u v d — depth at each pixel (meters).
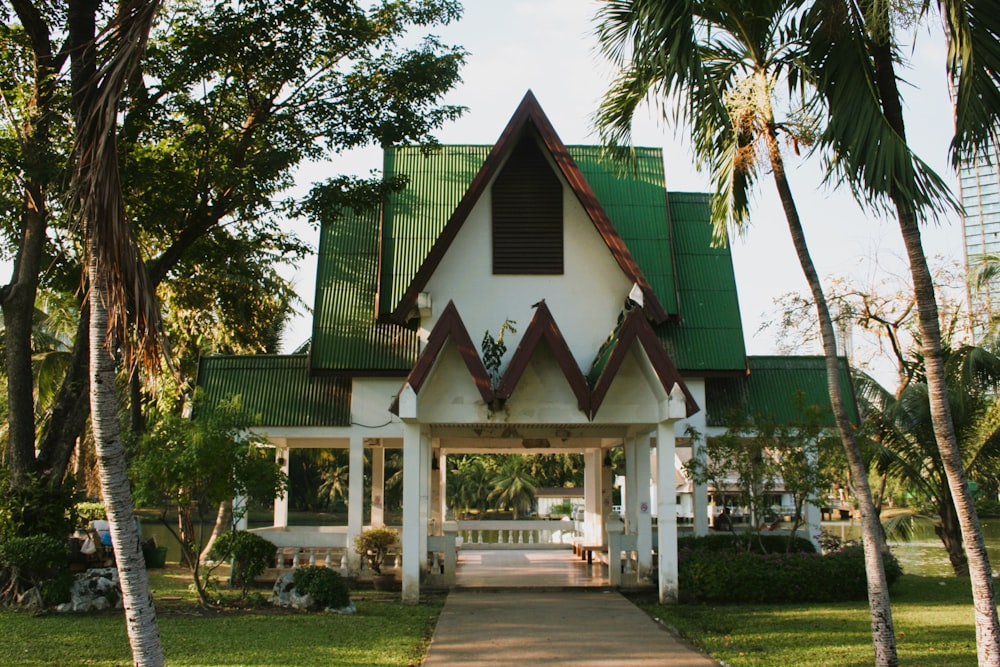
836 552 17.88
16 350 17.00
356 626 13.38
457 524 29.48
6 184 17.16
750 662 10.88
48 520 15.74
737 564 16.67
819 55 10.30
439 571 18.38
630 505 19.91
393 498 63.78
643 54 9.98
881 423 22.72
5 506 15.60
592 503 25.67
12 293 17.09
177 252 18.52
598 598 16.95
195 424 14.68
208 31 17.39
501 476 71.69
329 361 20.59
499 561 24.25
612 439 22.81
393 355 20.75
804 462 17.78
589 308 19.19
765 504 18.06
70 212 7.57
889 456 21.80
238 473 14.80
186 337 27.45
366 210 21.34
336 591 15.12
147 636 7.14
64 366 27.72
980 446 21.97
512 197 19.56
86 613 14.48
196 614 14.57
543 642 12.36
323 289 21.94
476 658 11.29
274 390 21.19
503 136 18.81
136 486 14.79
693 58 9.66
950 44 9.05
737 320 21.70
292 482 65.38
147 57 17.48
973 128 9.07
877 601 10.10
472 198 18.59
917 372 23.92
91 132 7.76
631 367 16.80
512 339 18.98
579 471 64.94
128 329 8.34
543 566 22.72
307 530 22.84
